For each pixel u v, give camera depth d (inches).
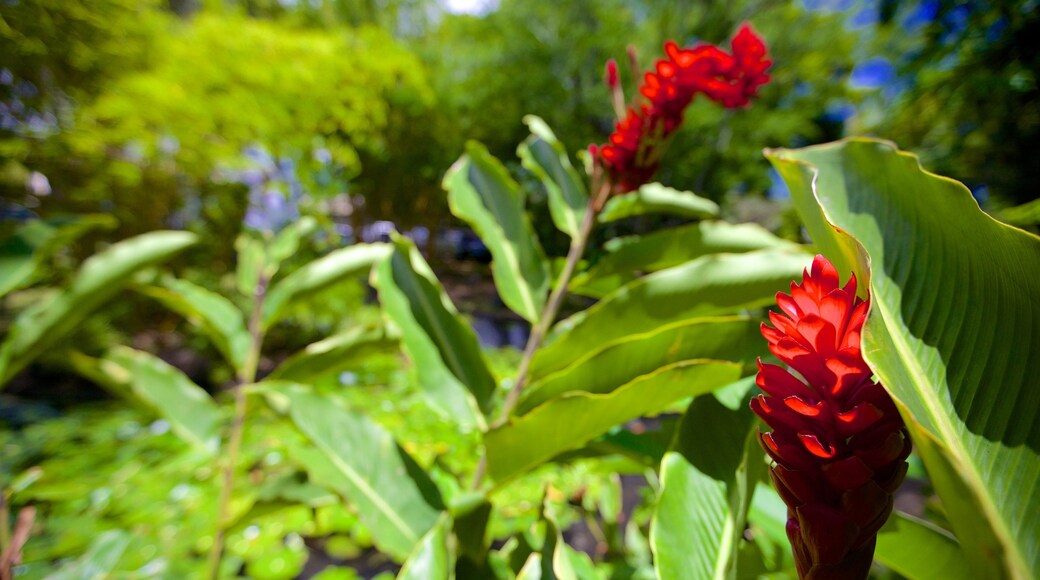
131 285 38.5
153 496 60.6
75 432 77.3
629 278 28.6
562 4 258.7
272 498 30.9
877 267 14.9
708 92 23.1
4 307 111.1
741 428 18.1
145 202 143.1
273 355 124.2
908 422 9.8
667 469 17.0
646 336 21.1
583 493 50.3
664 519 16.0
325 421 28.5
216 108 131.2
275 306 38.6
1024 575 9.5
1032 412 12.2
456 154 235.9
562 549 18.6
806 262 23.5
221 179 163.2
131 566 47.9
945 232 14.2
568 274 27.8
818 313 12.1
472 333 27.8
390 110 208.8
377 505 26.0
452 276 247.3
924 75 104.6
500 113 240.1
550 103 240.2
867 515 10.6
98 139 113.9
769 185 259.8
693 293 23.6
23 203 114.6
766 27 246.1
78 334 100.3
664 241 27.5
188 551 52.0
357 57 171.3
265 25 163.0
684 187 237.1
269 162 164.7
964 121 101.5
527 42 248.4
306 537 58.9
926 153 111.6
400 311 27.9
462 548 22.1
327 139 162.9
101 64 113.5
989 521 9.3
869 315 11.6
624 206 30.2
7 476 62.7
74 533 52.1
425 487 27.0
